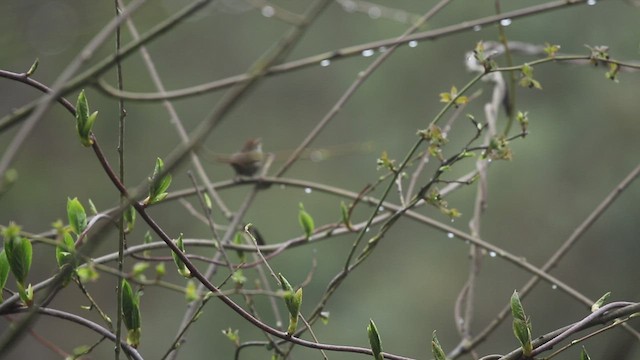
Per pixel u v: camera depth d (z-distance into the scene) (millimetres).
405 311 13172
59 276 2703
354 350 2924
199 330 12516
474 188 12914
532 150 13023
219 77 15492
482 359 2887
